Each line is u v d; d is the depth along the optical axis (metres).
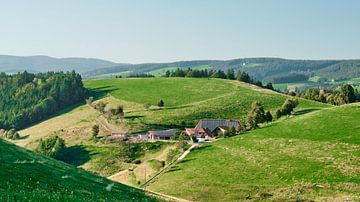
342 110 128.62
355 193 76.44
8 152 46.81
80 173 52.06
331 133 110.62
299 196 79.06
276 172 93.38
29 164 44.56
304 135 114.88
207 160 113.25
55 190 37.78
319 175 86.31
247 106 197.75
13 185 34.75
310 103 198.25
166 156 128.75
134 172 122.19
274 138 118.94
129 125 176.00
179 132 152.12
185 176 104.19
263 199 81.31
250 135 129.12
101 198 39.41
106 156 141.50
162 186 100.75
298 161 96.50
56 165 50.84
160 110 196.00
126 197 45.62
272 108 192.38
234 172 98.94
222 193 88.00
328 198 75.75
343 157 93.12
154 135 156.75
